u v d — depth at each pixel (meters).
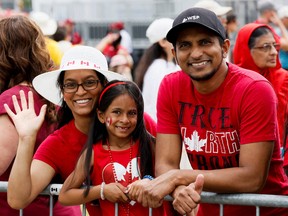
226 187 3.98
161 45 7.53
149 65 7.57
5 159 4.46
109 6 15.47
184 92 4.20
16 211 4.63
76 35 12.54
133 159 4.24
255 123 4.00
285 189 4.32
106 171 4.22
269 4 9.35
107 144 4.27
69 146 4.37
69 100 4.33
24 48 4.64
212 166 4.20
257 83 4.02
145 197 3.99
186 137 4.22
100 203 4.26
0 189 4.40
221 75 4.07
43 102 4.63
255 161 3.99
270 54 5.78
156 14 12.94
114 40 12.02
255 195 3.97
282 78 5.72
